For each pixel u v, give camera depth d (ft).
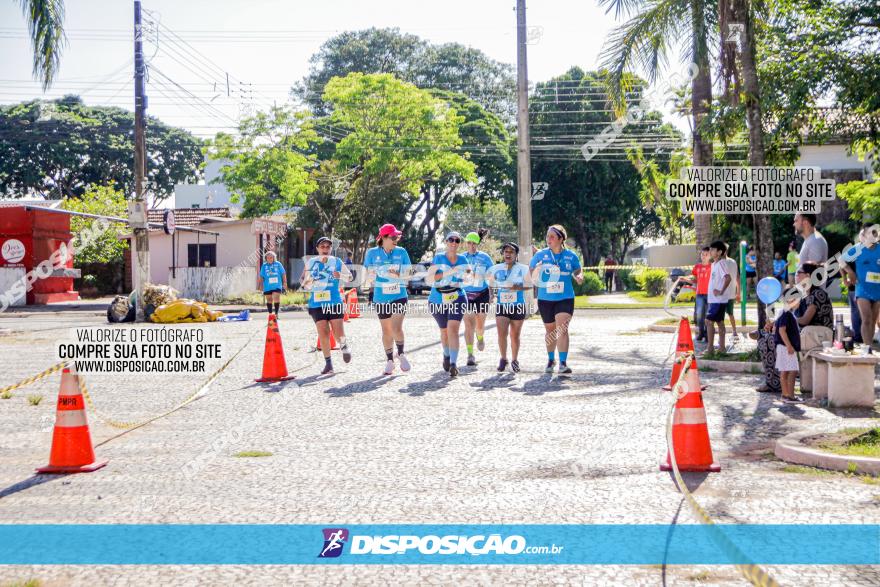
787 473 19.27
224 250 133.80
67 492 18.53
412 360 43.04
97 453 22.56
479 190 201.26
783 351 28.84
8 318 88.12
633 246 209.46
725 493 17.61
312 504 17.24
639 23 54.24
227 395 32.55
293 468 20.40
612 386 32.94
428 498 17.58
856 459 19.16
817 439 21.74
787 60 43.78
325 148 187.83
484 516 16.26
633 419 26.08
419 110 150.00
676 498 17.30
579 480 18.85
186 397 32.35
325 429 25.38
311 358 44.55
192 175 234.17
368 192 153.07
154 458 21.80
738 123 44.78
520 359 42.70
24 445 23.90
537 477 19.19
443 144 153.17
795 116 42.98
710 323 39.70
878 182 68.49
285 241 150.20
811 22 44.86
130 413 28.81
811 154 105.40
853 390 27.48
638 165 84.02
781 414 26.53
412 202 188.44
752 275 74.13
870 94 41.45
